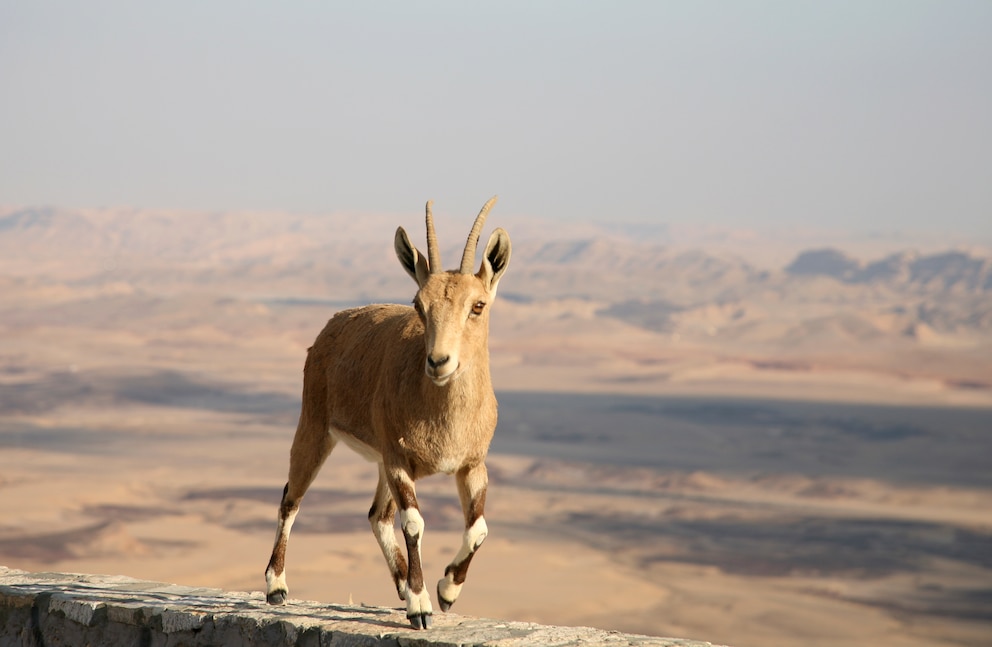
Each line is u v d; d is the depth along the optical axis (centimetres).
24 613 1065
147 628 987
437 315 872
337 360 1032
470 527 919
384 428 930
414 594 883
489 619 925
